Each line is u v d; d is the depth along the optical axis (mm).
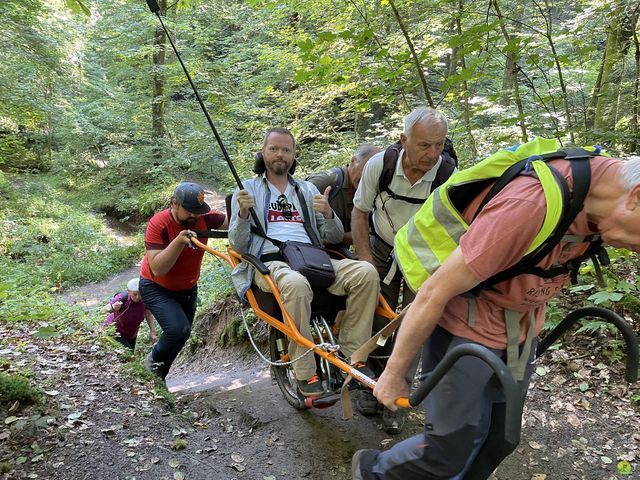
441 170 3260
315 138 9625
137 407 3600
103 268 13172
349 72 5672
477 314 1965
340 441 3406
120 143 21297
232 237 3408
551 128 5340
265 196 3586
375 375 3500
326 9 7016
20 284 8688
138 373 4184
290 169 3725
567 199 1670
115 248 14555
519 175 1778
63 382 3740
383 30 6227
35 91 18484
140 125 19453
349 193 4090
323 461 3184
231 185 10578
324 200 3527
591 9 5668
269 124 9555
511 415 1490
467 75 4820
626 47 6062
